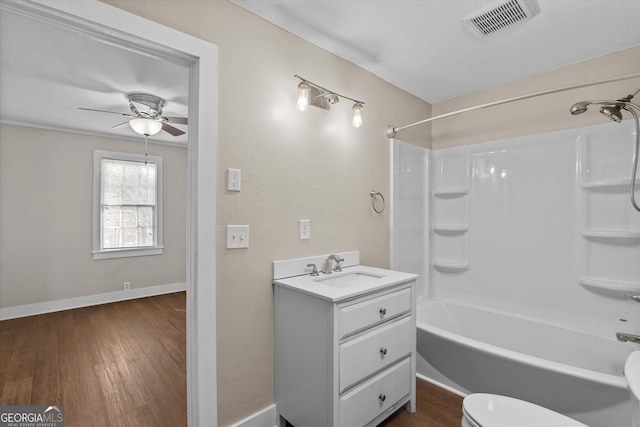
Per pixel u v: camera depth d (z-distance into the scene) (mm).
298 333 1641
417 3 1679
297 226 1927
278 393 1774
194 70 1521
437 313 2799
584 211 2221
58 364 2584
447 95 2883
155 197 4742
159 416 1926
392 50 2135
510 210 2572
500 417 1192
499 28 1896
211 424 1522
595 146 2188
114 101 3064
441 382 2189
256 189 1723
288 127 1879
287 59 1874
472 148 2791
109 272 4371
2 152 3668
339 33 1935
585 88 2248
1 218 3676
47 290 3930
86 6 1196
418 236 2926
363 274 2086
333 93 1995
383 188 2543
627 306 2068
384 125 2561
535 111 2473
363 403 1603
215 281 1543
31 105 3180
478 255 2752
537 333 2342
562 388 1651
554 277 2357
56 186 3986
